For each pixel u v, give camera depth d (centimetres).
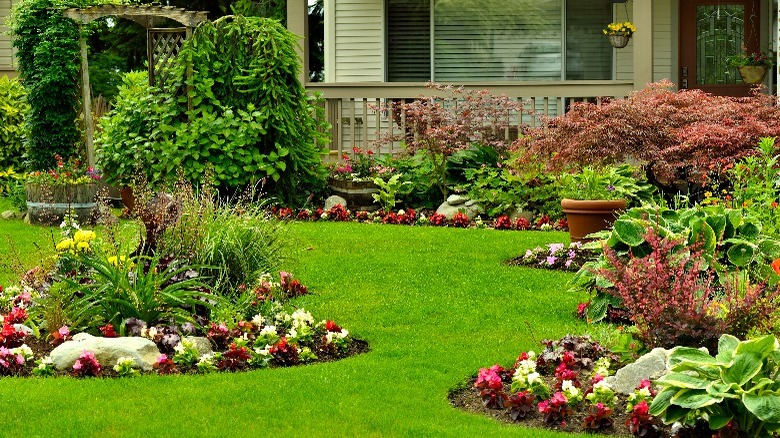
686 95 1243
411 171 1376
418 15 1691
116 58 2672
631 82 1449
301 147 1346
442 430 479
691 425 468
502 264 952
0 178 1662
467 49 1686
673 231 714
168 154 1284
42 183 1232
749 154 1080
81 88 1426
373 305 773
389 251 1008
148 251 763
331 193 1381
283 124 1314
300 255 980
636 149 1120
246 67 1338
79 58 1416
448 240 1078
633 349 572
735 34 1641
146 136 1323
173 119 1331
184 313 686
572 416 507
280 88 1323
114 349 593
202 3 2897
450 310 755
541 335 678
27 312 676
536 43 1670
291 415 501
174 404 518
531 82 1472
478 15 1678
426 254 991
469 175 1322
